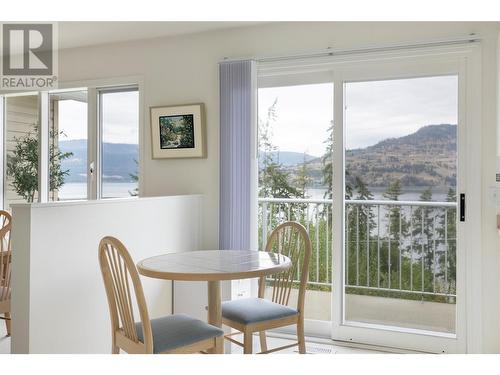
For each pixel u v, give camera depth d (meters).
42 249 2.60
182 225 3.82
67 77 4.68
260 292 3.13
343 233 3.63
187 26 3.93
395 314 3.54
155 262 2.61
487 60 3.19
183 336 2.27
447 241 3.38
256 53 3.87
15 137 5.43
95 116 4.66
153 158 4.25
